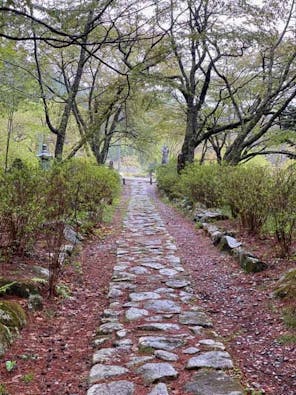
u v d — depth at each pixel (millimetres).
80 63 11539
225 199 8609
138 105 18422
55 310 4305
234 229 7766
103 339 3617
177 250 7492
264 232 6738
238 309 4445
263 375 3023
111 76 19375
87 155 15148
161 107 18656
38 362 3195
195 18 11867
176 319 4125
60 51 13602
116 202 15727
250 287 5059
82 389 2824
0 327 3373
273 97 13039
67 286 5102
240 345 3555
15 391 2758
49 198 5488
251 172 7648
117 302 4652
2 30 5918
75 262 6254
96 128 12992
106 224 10477
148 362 3156
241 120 13812
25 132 19391
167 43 11242
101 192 10375
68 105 11586
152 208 14820
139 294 4938
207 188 10867
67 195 6105
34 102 13664
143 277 5688
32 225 5152
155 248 7656
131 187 27234
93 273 5941
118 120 21109
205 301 4758
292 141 15273
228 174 9023
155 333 3752
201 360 3186
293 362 3195
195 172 12000
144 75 11961
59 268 4953
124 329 3846
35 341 3549
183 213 12547
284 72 12898
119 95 13477
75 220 7512
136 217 12180
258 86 15172
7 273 4555
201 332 3789
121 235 9070
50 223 5379
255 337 3709
